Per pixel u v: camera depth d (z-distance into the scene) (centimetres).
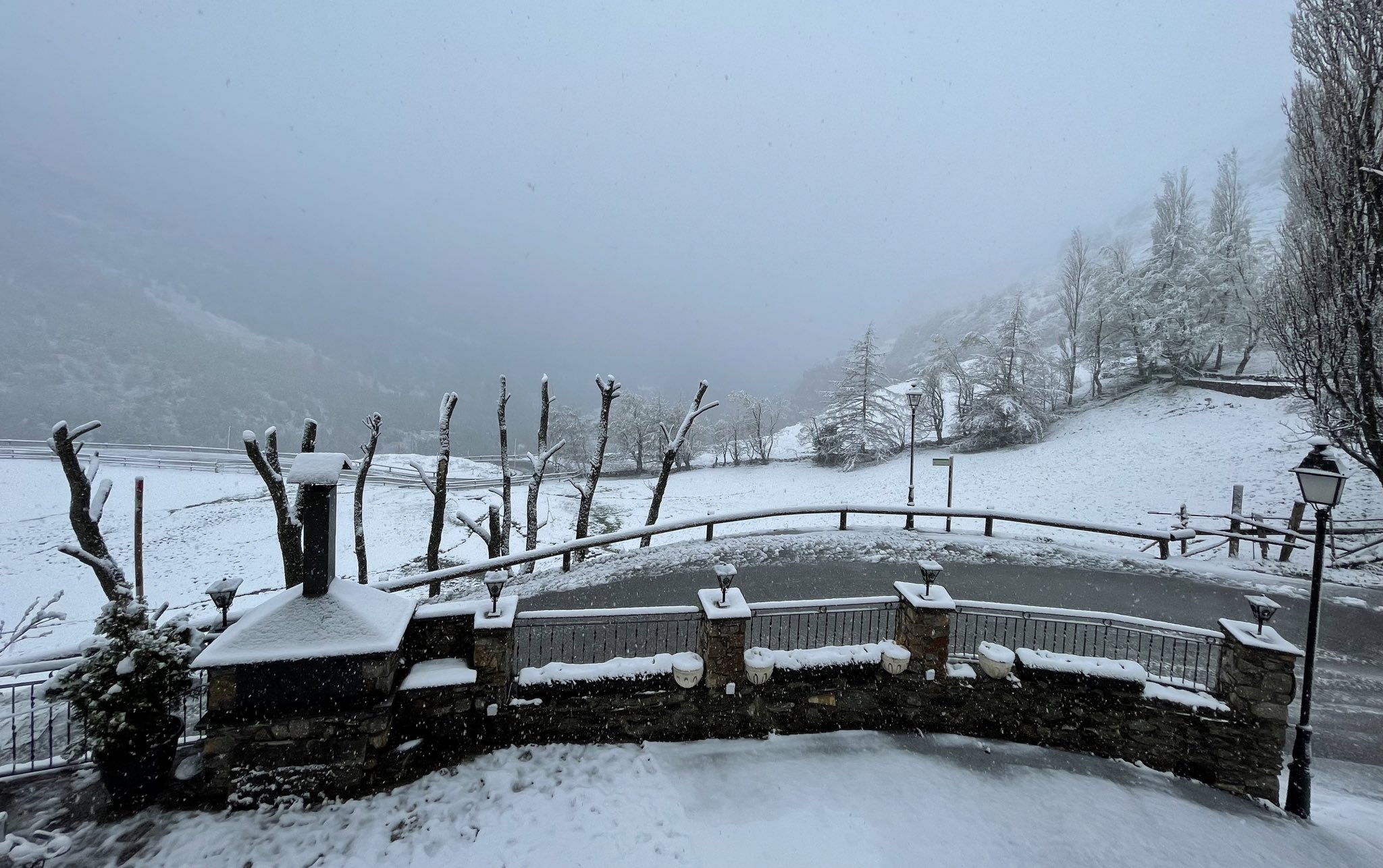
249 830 495
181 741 573
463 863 469
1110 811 589
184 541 2328
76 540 2312
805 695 680
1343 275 1212
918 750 662
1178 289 3203
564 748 625
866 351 3834
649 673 647
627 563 1330
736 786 582
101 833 484
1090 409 3541
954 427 3919
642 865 477
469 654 645
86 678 489
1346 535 1523
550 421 4591
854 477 3409
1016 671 696
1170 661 875
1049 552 1395
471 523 1457
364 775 541
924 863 502
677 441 1662
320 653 528
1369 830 588
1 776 534
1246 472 2117
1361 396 1245
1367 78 1178
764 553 1370
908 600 710
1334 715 791
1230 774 650
